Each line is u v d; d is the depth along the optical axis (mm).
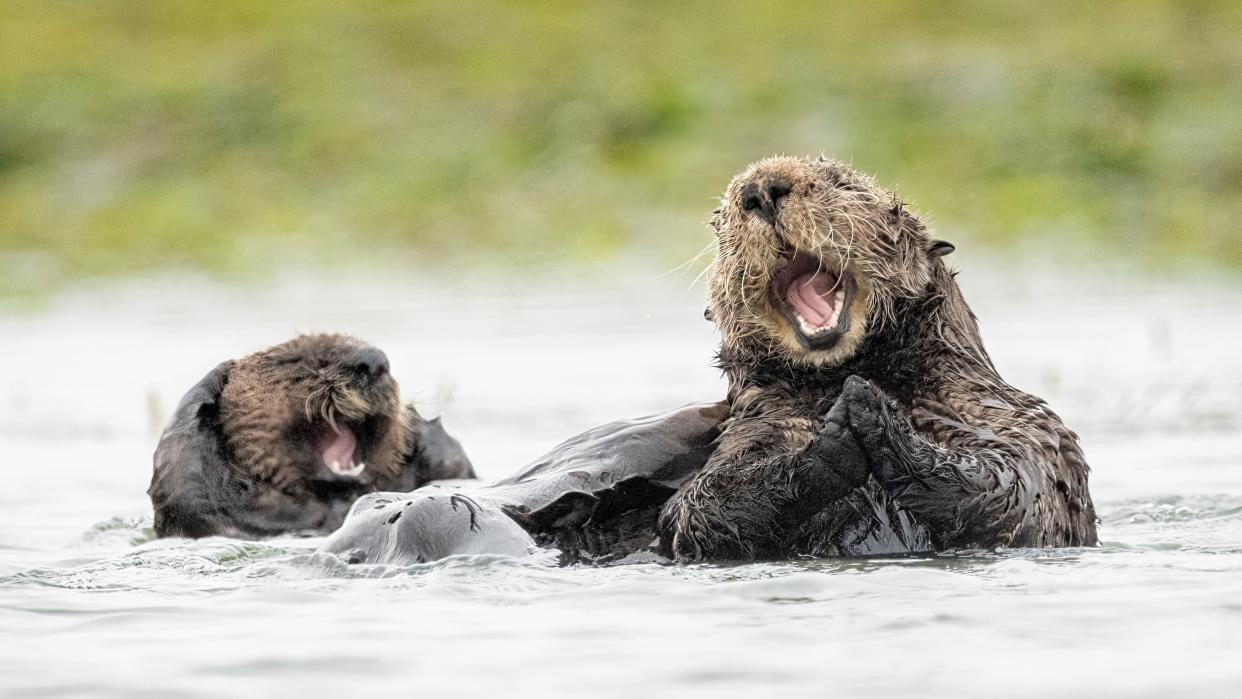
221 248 44844
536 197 46656
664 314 35844
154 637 9508
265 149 50562
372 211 46781
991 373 13766
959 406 13227
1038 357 28406
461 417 23703
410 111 51656
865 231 13320
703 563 12383
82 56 56906
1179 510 15688
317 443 17422
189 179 49188
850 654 8727
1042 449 12727
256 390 17234
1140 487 17438
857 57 53094
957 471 12039
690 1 59812
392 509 12461
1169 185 45531
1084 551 12219
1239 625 9180
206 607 10414
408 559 12086
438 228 45500
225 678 8523
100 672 8664
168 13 60531
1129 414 22969
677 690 8141
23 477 20484
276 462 17219
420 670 8617
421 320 35438
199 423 17078
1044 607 9727
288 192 48281
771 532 12453
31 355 32219
